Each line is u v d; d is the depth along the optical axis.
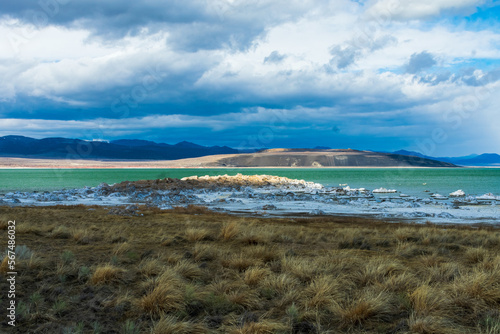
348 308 6.32
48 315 5.98
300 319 6.04
